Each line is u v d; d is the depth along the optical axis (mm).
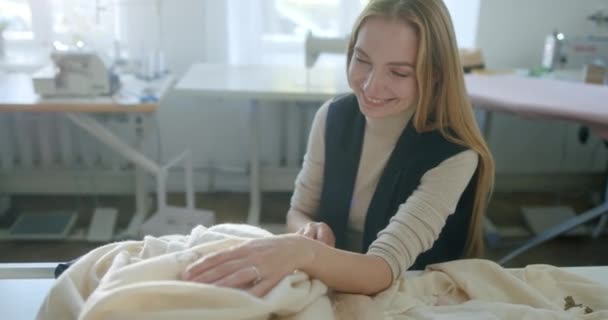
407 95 1011
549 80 2475
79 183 3051
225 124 3104
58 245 2609
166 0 2875
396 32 956
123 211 2965
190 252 817
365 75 1017
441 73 1028
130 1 2809
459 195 1051
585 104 2033
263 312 721
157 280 743
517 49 3098
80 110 2096
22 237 2615
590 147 3291
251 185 2834
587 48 2725
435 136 1083
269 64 3076
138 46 2912
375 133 1173
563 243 2770
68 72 2139
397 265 945
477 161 1086
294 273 826
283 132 3113
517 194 3312
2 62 2805
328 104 1273
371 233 1169
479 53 2777
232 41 3002
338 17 3035
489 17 3035
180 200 3131
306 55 2543
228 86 2355
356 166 1196
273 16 3049
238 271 773
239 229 955
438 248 1178
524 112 2039
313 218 1307
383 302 901
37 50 2936
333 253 885
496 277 955
